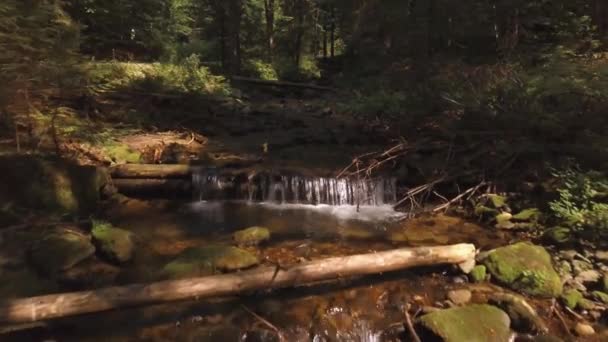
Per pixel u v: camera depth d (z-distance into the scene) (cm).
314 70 3150
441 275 486
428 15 1550
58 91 865
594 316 412
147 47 2222
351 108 1479
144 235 602
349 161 909
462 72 1080
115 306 372
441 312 391
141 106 1220
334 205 774
